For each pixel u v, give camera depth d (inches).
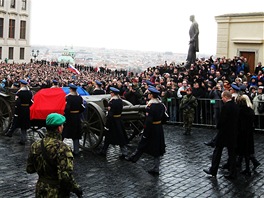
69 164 185.5
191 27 877.2
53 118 191.9
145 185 319.0
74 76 1301.7
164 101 617.3
